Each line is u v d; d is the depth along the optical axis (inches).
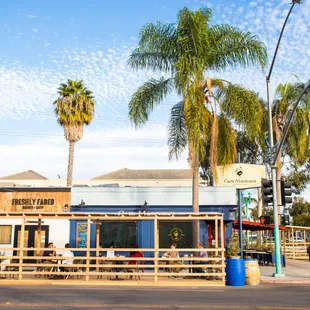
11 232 1045.8
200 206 1056.8
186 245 1039.0
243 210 2082.9
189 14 907.4
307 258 1355.8
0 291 612.4
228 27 939.3
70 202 1057.5
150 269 957.8
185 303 493.7
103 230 1045.8
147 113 943.0
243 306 469.1
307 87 663.1
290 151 1518.2
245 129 897.5
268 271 925.8
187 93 851.4
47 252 848.9
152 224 1042.1
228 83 919.7
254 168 1113.4
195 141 838.5
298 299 530.3
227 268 721.0
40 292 602.2
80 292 605.6
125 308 455.2
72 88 1536.7
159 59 943.0
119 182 2325.3
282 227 1050.7
